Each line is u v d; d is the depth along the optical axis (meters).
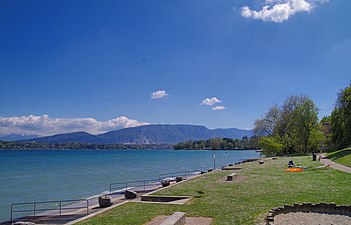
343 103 58.59
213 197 19.84
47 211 27.64
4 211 29.28
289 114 81.12
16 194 39.12
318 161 44.81
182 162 108.25
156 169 76.56
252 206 16.45
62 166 88.56
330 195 18.47
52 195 38.19
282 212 15.16
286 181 25.84
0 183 49.78
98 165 92.88
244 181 27.22
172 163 102.44
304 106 74.25
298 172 32.69
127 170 74.00
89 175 61.81
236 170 40.00
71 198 35.62
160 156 165.50
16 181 52.41
